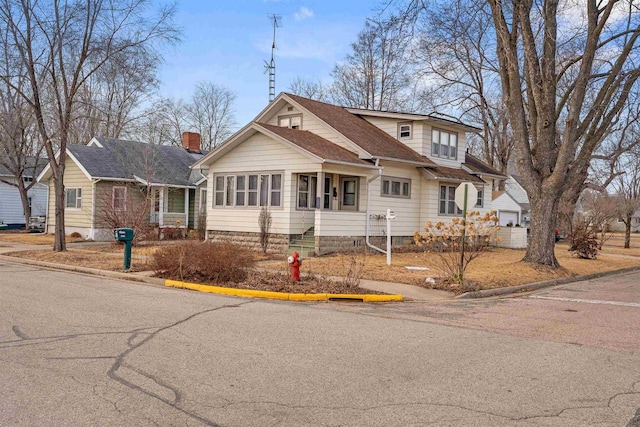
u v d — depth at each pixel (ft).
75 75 63.72
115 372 18.48
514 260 65.05
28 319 26.99
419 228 78.64
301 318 29.68
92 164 86.58
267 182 67.15
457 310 34.53
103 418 14.40
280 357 21.04
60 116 64.03
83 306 31.09
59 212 64.95
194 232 91.61
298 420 14.65
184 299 35.06
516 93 54.65
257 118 78.07
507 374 19.54
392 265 54.90
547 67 54.54
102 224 85.51
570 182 57.06
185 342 23.02
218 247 43.04
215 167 73.10
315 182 68.44
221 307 32.32
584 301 40.01
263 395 16.58
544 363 21.24
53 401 15.61
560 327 29.27
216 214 72.38
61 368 18.81
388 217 55.57
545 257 56.39
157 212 92.02
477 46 109.19
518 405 16.24
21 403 15.40
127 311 29.84
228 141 69.36
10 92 84.79
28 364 19.22
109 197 79.71
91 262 54.34
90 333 24.21
